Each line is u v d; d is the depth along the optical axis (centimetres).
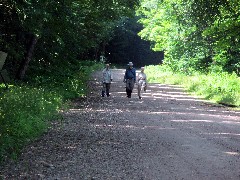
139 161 931
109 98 2472
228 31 2719
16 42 2352
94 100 2298
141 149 1064
